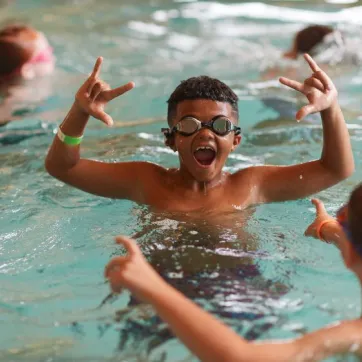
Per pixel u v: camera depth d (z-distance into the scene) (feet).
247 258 10.09
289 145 15.92
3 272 10.37
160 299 7.32
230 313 8.61
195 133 11.08
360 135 16.21
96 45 27.55
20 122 17.75
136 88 21.35
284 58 23.16
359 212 7.70
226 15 32.07
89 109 10.96
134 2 35.19
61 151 11.67
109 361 7.99
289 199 12.19
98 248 10.92
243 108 18.58
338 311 8.73
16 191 13.44
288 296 9.10
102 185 12.10
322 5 32.65
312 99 11.09
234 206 11.76
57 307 9.29
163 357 7.95
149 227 11.16
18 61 21.22
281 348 6.95
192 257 10.07
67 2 35.68
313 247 10.51
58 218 12.10
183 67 23.94
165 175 12.14
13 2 35.76
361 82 20.61
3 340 8.58
